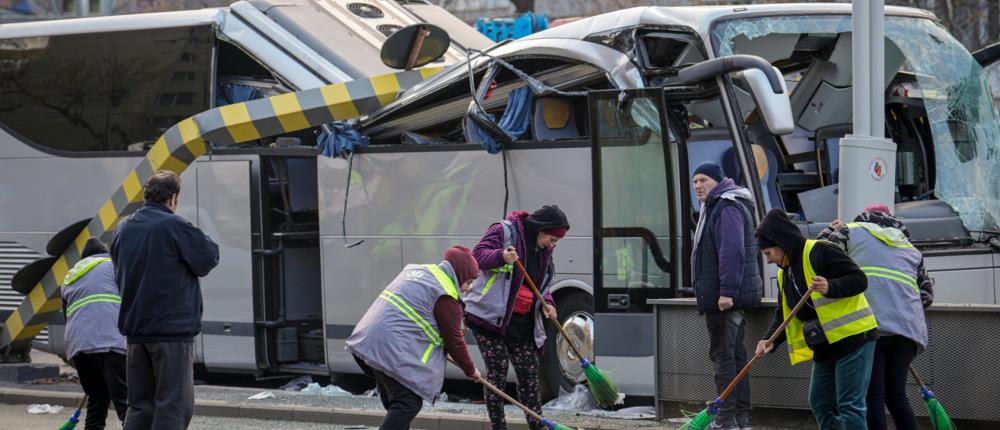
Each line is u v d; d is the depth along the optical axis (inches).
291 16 600.7
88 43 629.9
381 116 542.0
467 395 539.8
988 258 451.5
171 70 613.6
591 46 475.8
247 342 573.9
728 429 397.1
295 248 581.0
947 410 386.6
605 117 454.9
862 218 353.4
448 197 513.0
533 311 385.4
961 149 474.6
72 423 412.8
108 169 620.4
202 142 516.4
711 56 449.7
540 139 498.6
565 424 422.3
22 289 567.5
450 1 1448.1
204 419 480.7
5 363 605.0
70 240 555.2
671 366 427.2
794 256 331.9
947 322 386.3
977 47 954.1
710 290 394.6
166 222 354.6
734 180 458.0
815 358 336.8
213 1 1387.8
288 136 590.6
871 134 412.5
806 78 505.0
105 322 398.3
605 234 456.1
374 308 337.4
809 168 502.0
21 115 642.2
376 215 534.9
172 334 353.1
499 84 511.5
